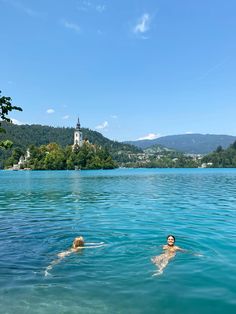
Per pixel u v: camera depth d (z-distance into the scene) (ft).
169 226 62.18
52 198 114.32
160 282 33.45
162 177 276.21
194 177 269.44
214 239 51.42
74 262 40.34
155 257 42.16
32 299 29.53
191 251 44.73
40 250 46.24
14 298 29.76
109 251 45.11
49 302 28.86
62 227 62.34
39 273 36.40
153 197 114.01
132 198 111.34
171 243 46.19
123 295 30.22
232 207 87.81
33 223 66.80
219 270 36.91
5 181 229.04
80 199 110.22
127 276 35.24
